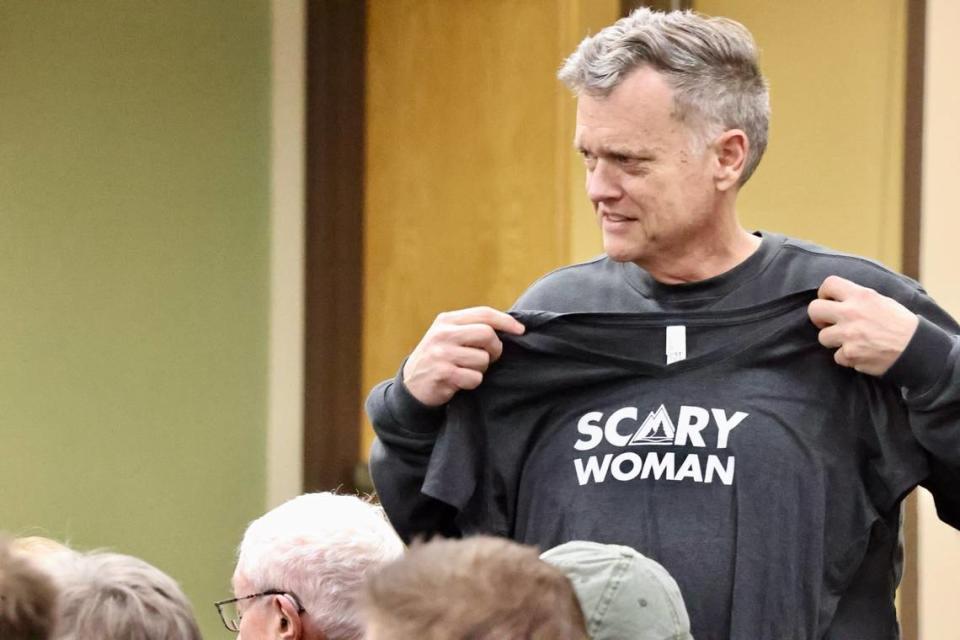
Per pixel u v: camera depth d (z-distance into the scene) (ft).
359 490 42.98
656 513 17.79
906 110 33.63
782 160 35.29
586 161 18.22
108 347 41.45
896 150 33.76
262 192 43.16
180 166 42.09
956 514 18.40
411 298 42.16
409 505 19.79
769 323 18.17
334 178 43.06
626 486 17.97
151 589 16.02
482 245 40.63
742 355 18.15
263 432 43.45
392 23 42.09
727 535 17.58
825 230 34.78
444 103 41.19
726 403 18.03
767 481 17.63
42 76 40.42
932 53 33.22
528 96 39.42
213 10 42.29
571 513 18.19
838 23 34.50
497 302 40.42
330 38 42.75
